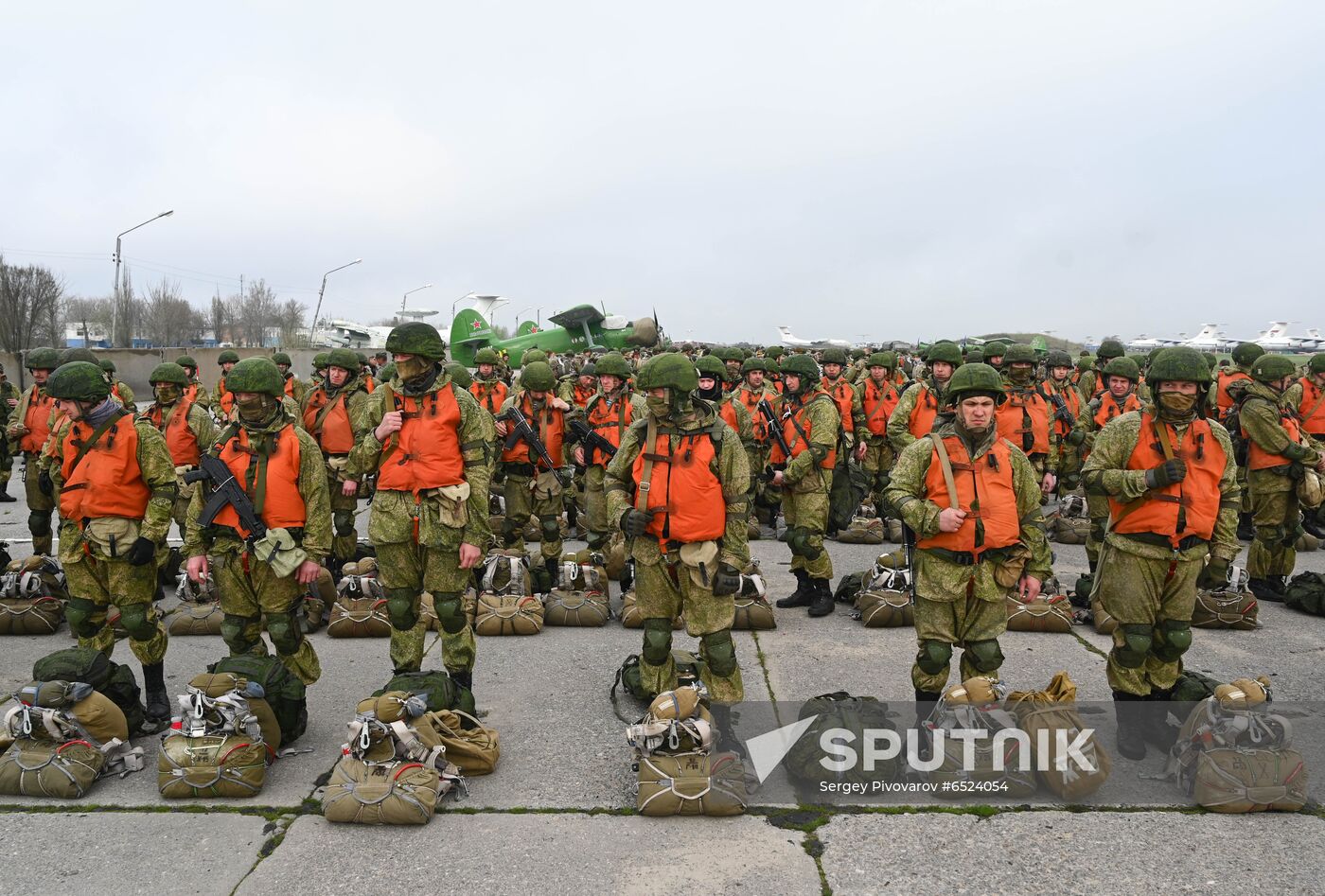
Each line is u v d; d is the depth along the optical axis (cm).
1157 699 463
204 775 411
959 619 444
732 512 457
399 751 411
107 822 396
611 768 450
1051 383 1008
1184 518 441
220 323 7562
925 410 832
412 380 497
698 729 403
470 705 475
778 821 396
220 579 481
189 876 355
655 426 464
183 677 593
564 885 348
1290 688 557
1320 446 783
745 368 949
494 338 4184
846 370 1445
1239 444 858
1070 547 989
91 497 489
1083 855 365
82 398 486
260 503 468
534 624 679
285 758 461
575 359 2509
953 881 349
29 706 424
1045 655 620
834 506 942
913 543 456
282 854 369
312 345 5034
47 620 679
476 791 425
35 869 359
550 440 801
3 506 1284
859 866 360
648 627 483
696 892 343
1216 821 391
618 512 466
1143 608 452
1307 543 951
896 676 579
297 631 493
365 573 712
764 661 611
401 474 492
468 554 491
